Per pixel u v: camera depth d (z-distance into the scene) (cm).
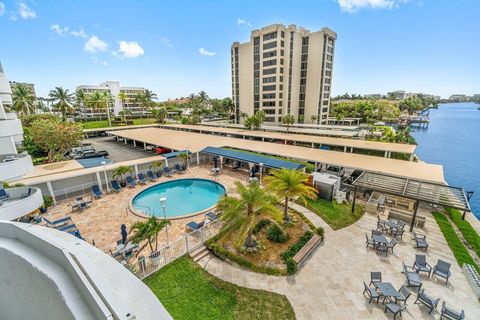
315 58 6134
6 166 1291
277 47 5775
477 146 5319
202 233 1370
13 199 1473
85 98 6938
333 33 6156
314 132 4547
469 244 1394
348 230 1516
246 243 1314
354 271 1141
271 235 1380
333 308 937
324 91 6456
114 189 2289
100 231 1552
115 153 3909
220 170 2872
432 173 1953
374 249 1312
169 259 1220
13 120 1470
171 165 3059
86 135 5894
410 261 1211
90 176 2386
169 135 4412
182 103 14800
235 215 1216
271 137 3931
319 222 1614
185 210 1939
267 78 6150
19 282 475
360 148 2998
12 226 523
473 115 14525
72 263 348
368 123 8200
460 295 996
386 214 1730
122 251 1208
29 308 474
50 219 1725
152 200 2139
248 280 1087
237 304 959
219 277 1109
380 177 1831
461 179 3262
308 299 980
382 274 1118
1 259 505
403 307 920
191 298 991
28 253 448
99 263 394
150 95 7938
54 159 3188
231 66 7238
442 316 872
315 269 1155
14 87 4900
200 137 4122
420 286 1001
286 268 1143
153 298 321
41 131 2966
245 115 7075
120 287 337
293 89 6347
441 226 1542
